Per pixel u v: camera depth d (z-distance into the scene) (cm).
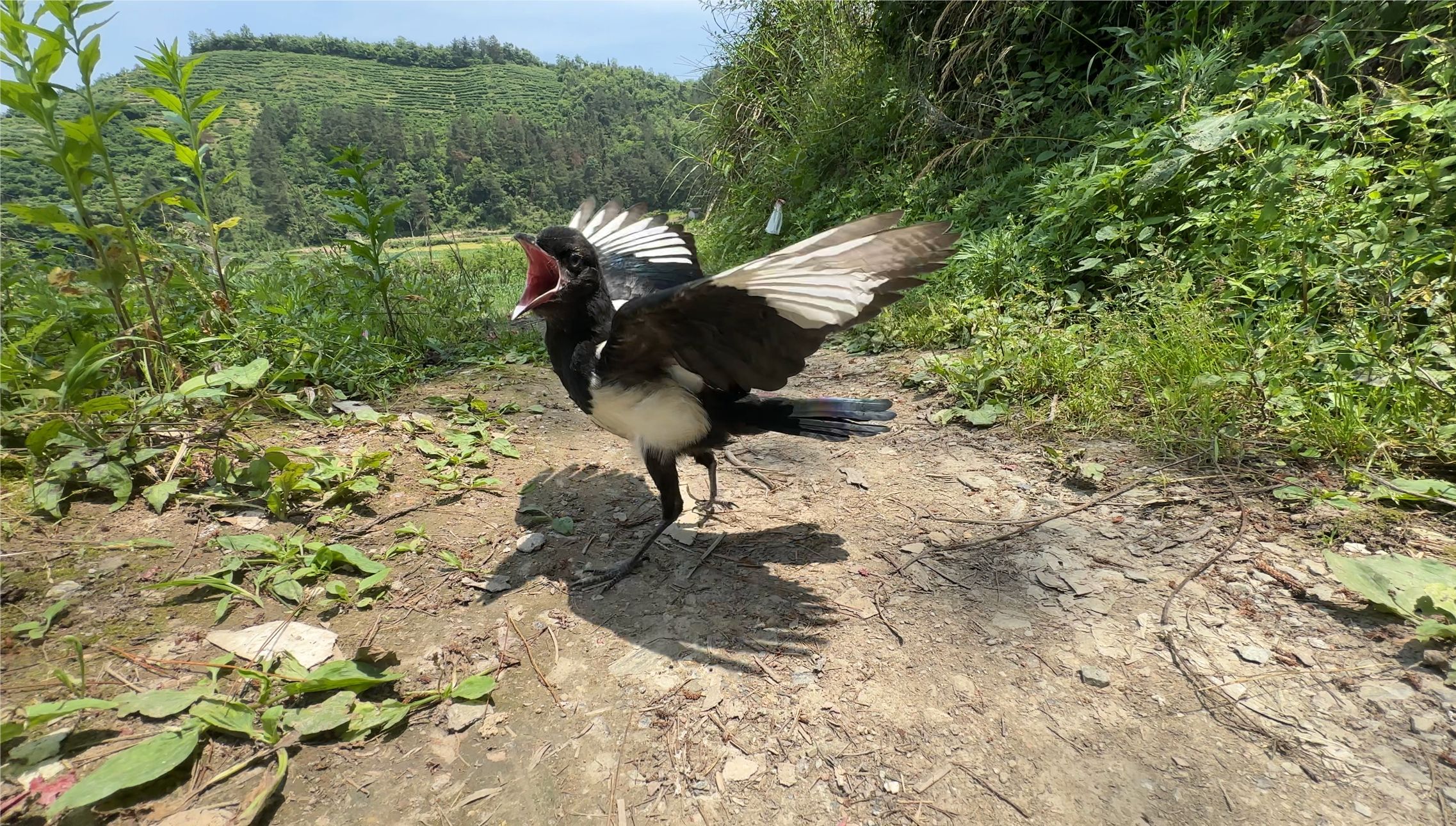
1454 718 29
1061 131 102
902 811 26
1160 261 70
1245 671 32
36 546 39
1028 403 62
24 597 35
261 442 53
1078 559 41
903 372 76
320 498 47
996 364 67
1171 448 52
